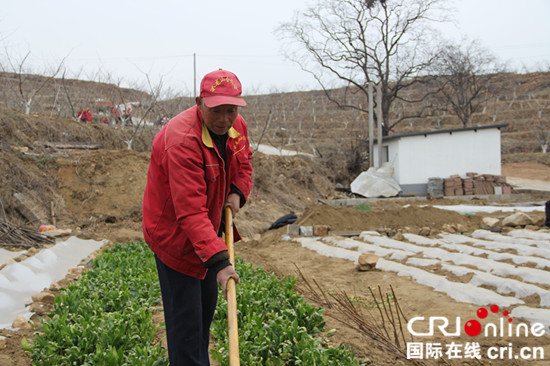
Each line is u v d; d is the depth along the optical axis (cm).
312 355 359
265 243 1170
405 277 702
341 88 5834
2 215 1085
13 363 375
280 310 471
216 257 254
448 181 2073
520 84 6228
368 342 434
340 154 2669
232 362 232
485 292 580
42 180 1263
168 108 2183
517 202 1859
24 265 677
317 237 1152
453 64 3466
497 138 2181
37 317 503
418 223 1173
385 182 2159
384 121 2842
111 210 1258
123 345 387
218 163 275
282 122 4481
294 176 2166
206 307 304
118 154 1420
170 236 271
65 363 363
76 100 2427
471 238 1017
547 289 578
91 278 618
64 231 1058
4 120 1398
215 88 258
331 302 567
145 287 575
